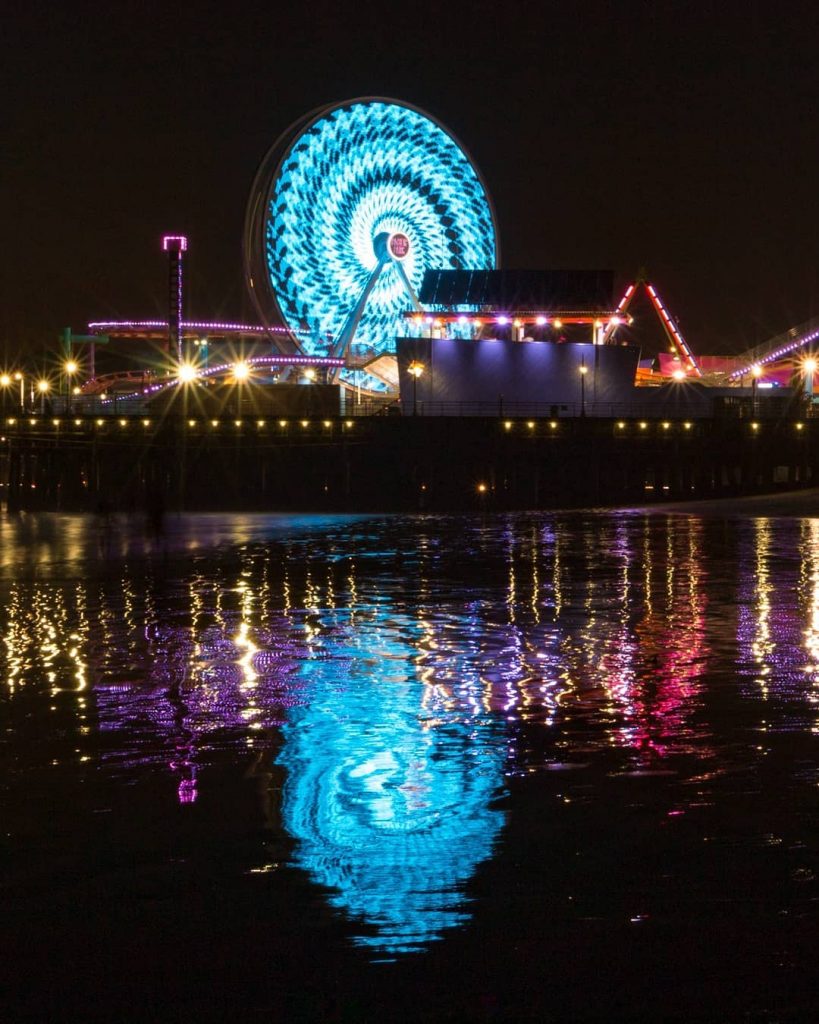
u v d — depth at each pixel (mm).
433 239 89750
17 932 8250
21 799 11180
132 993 7418
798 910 8375
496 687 16609
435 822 10414
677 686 16438
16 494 85750
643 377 96812
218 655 19672
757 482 80750
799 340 103000
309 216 85438
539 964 7688
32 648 20531
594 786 11461
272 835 10102
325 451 79938
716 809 10641
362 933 8156
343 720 14523
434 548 42875
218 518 66125
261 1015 7160
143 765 12414
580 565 35469
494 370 83750
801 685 16359
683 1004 7191
